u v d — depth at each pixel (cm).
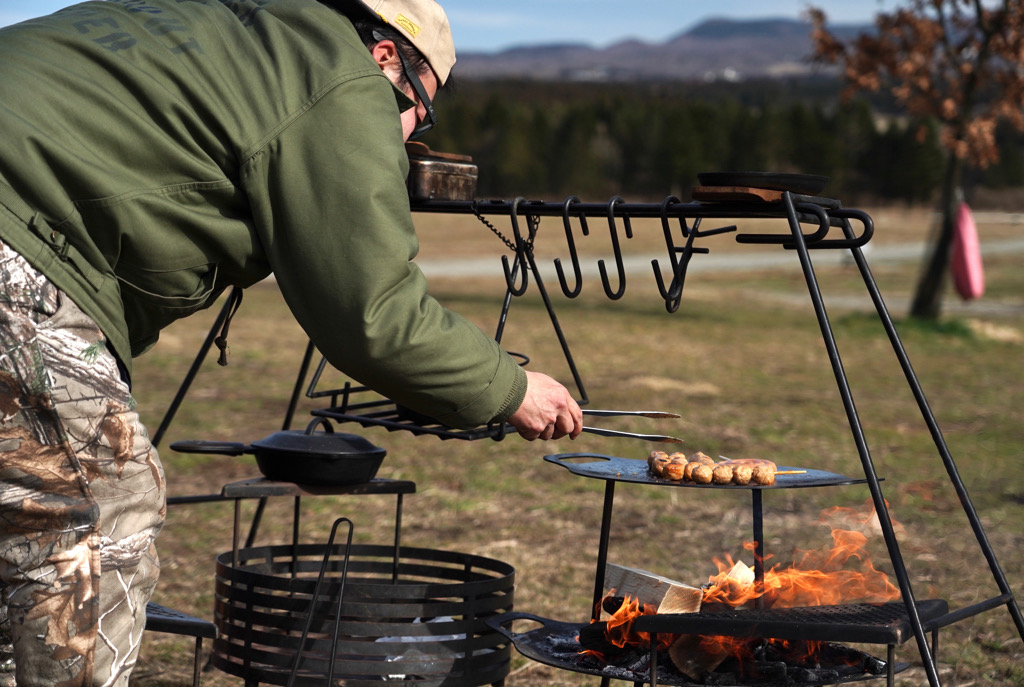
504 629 226
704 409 770
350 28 178
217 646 236
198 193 164
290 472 241
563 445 639
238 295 212
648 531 457
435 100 215
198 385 848
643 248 2711
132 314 175
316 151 164
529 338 1185
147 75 161
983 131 1249
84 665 159
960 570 379
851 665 210
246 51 168
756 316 1523
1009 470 566
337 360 170
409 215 171
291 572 275
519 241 227
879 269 2355
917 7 1228
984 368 1051
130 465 165
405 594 228
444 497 515
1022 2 1156
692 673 197
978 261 908
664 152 6850
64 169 155
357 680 219
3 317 153
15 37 163
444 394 171
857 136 6944
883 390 893
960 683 283
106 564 162
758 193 187
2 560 158
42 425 158
